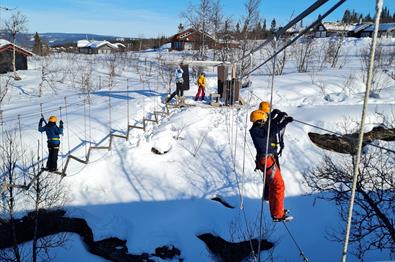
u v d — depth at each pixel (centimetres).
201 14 3591
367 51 3728
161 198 1157
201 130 1552
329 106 1770
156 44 7600
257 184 1244
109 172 1245
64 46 8562
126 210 1102
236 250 1016
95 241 999
